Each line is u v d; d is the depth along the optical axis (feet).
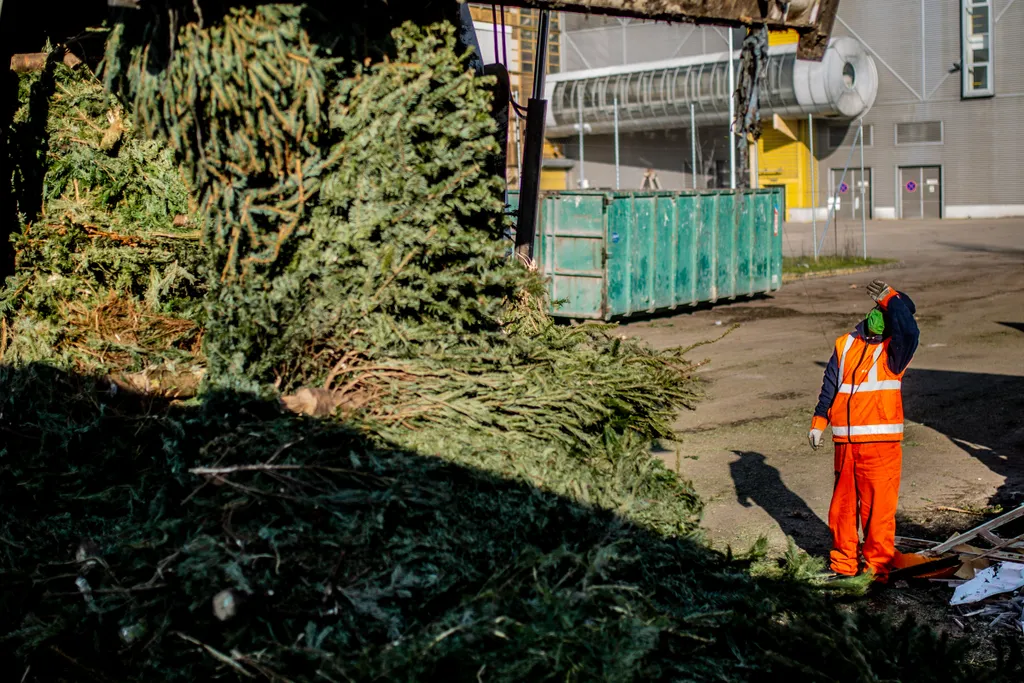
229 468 12.68
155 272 17.24
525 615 11.66
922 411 30.48
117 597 12.05
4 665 12.69
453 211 16.29
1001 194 131.34
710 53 131.34
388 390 15.29
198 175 14.76
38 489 14.42
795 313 54.49
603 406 17.12
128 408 15.06
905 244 98.27
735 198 58.39
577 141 142.41
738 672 11.97
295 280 14.92
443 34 16.02
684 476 24.13
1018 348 40.37
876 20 136.46
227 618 11.14
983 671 13.05
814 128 140.67
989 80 129.59
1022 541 17.88
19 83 18.61
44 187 18.12
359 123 15.03
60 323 16.56
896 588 17.63
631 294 52.11
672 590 13.16
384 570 12.09
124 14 14.29
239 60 13.73
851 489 17.76
